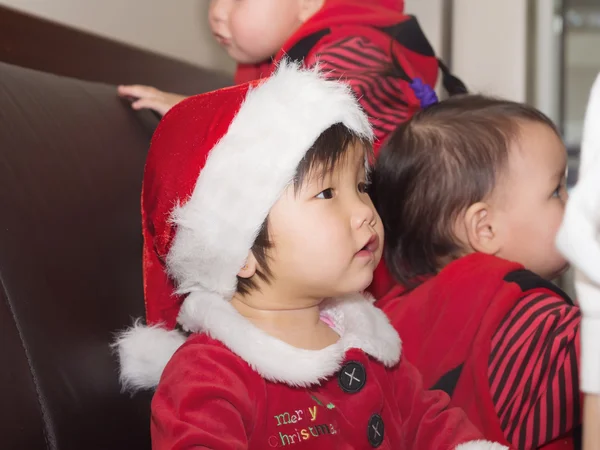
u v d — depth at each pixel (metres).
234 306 0.79
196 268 0.76
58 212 0.81
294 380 0.71
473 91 2.06
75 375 0.74
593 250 0.50
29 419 0.68
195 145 0.77
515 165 1.01
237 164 0.72
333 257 0.72
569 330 0.85
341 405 0.75
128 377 0.80
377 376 0.80
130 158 0.98
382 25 1.21
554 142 1.04
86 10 1.50
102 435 0.75
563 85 2.28
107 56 1.25
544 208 1.02
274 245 0.73
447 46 2.13
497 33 2.09
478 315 0.91
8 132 0.81
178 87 1.48
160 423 0.67
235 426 0.67
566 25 2.26
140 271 0.91
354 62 1.12
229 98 0.77
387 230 1.10
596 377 0.53
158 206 0.80
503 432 0.87
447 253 1.06
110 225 0.88
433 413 0.82
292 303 0.77
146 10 1.73
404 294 1.07
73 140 0.90
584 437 0.55
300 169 0.72
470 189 1.02
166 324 0.86
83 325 0.78
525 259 1.03
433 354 0.92
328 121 0.72
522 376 0.86
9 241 0.73
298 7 1.25
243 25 1.24
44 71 1.08
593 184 0.50
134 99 1.10
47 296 0.75
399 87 1.14
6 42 1.00
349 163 0.75
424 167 1.05
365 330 0.79
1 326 0.69
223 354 0.72
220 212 0.72
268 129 0.72
